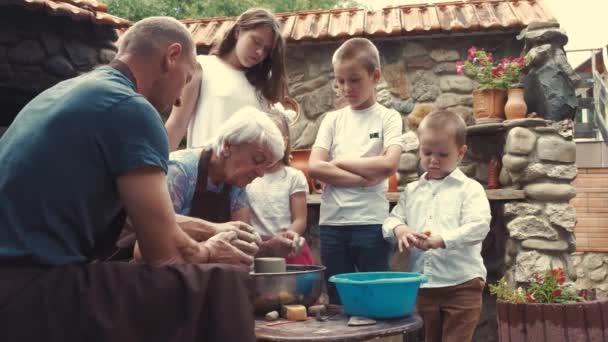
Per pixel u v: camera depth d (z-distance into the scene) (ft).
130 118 5.97
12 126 6.21
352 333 6.51
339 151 11.89
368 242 11.24
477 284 10.65
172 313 5.92
